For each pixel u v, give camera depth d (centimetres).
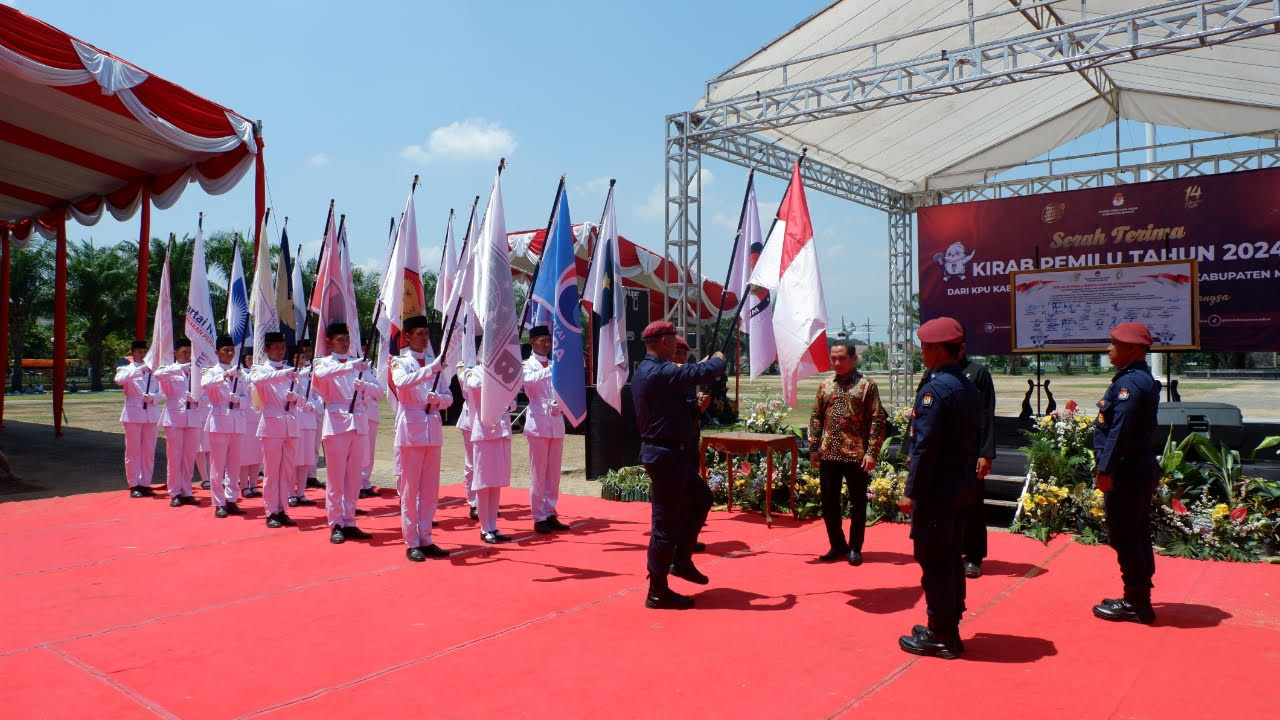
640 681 394
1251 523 638
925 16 1076
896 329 1775
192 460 955
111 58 1054
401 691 385
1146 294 943
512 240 1778
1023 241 1287
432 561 652
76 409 2950
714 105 1183
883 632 466
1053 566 614
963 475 422
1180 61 1231
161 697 380
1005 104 1367
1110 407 478
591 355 1108
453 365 705
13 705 371
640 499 938
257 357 851
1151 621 477
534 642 454
